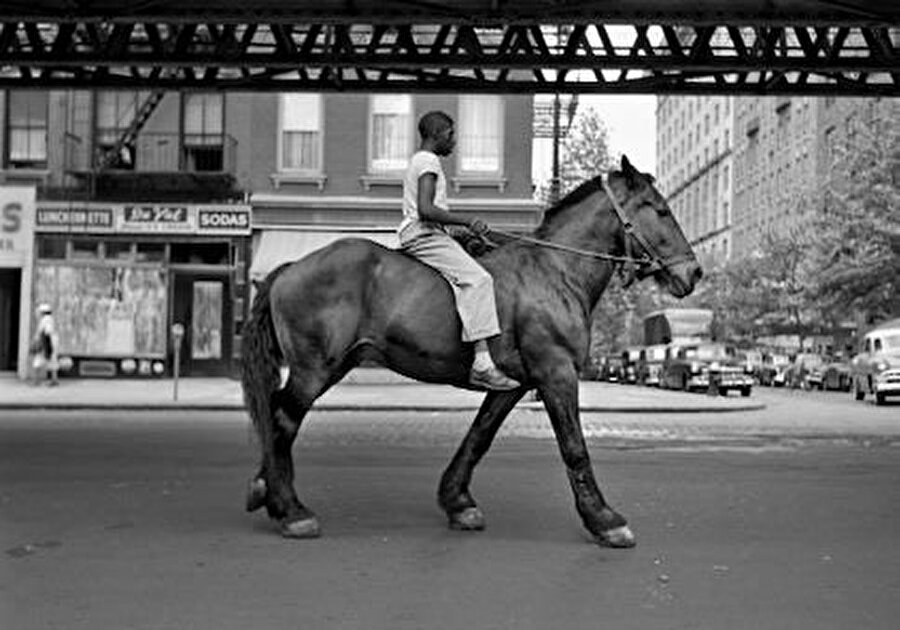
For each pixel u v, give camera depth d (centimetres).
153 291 3219
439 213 756
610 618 567
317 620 560
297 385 769
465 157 3259
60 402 2331
